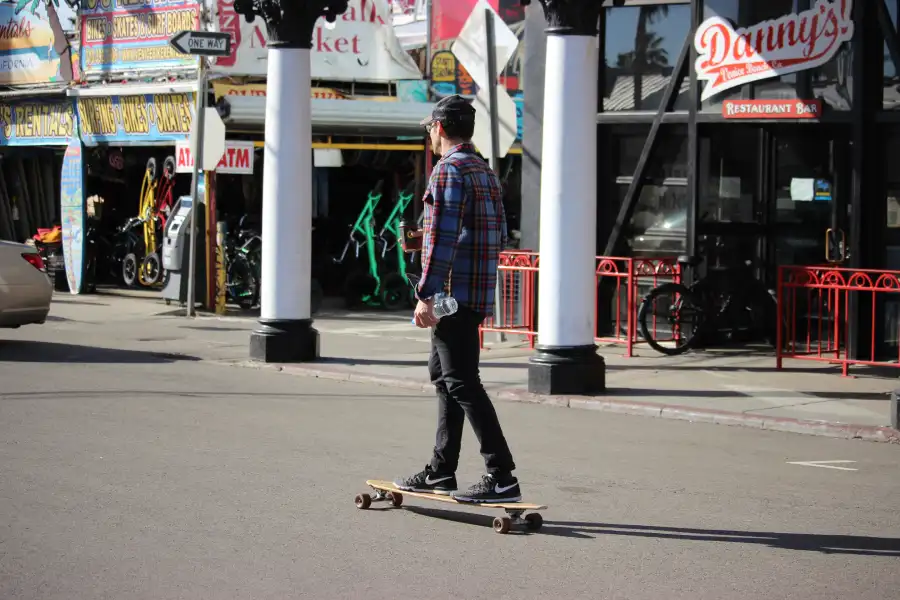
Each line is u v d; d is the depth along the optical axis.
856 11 18.02
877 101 18.19
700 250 19.94
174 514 9.12
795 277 17.30
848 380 16.58
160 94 26.02
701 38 19.27
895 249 18.55
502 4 25.84
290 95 17.58
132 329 22.14
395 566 7.92
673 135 20.11
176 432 12.39
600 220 20.56
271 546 8.32
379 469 10.81
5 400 14.12
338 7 17.72
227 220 27.02
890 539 8.81
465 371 8.90
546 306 15.23
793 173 19.95
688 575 7.84
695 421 14.00
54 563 7.83
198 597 7.19
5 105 30.11
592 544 8.56
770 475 11.02
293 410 14.01
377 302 26.48
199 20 25.20
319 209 28.09
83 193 28.00
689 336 19.39
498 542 8.56
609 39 20.33
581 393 15.16
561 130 14.91
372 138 25.94
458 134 8.91
